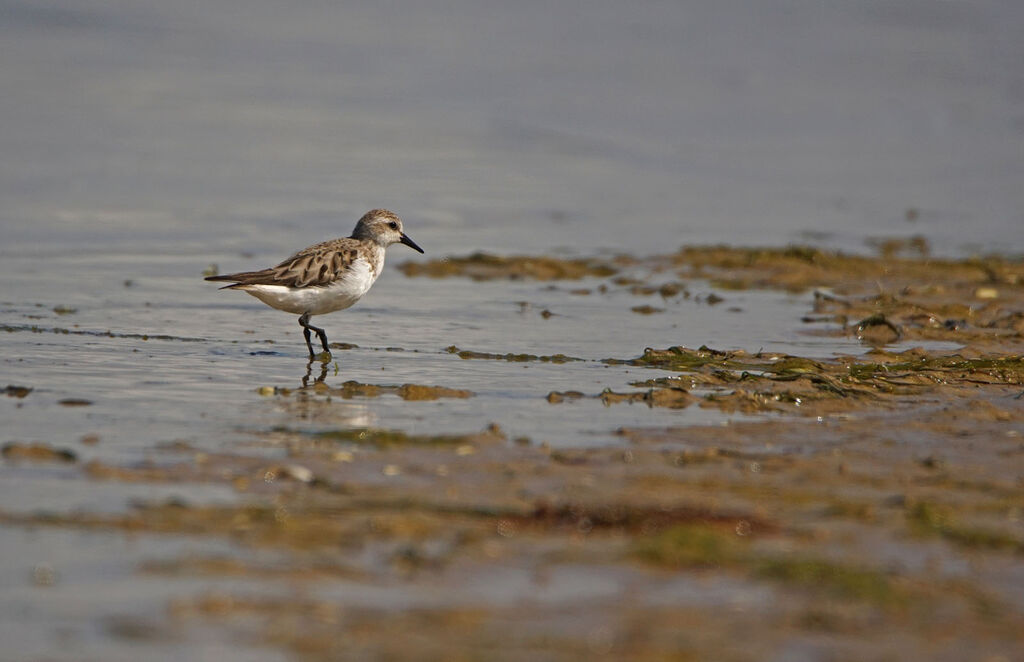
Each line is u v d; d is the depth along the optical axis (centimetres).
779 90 4103
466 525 825
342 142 3186
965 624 694
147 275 1891
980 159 3325
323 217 2422
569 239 2345
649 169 3103
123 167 2764
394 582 728
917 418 1170
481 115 3597
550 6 5278
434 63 4247
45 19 4450
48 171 2681
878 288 1927
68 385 1211
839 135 3584
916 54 4612
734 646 660
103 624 666
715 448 1045
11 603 687
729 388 1286
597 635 667
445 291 1877
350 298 1473
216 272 1944
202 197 2542
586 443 1050
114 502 845
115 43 4231
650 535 812
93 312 1617
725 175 3069
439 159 3069
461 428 1091
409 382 1289
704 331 1627
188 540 779
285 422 1092
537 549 784
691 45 4697
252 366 1348
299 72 4038
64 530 791
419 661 632
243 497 867
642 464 985
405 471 946
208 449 989
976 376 1352
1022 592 742
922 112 3888
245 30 4584
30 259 1967
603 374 1350
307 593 709
